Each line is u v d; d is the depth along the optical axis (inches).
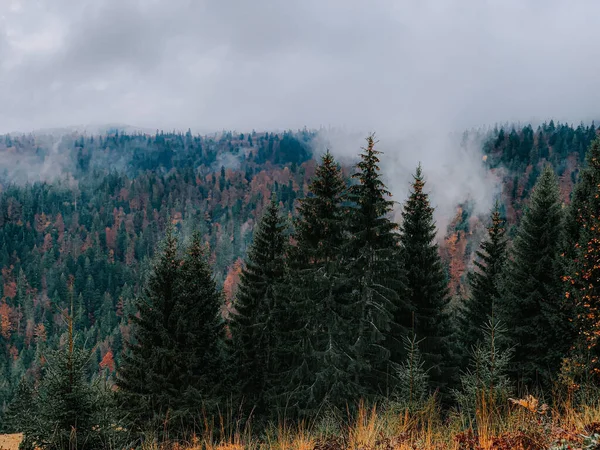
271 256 1046.4
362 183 899.4
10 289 7027.6
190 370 863.1
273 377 962.1
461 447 207.8
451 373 862.5
